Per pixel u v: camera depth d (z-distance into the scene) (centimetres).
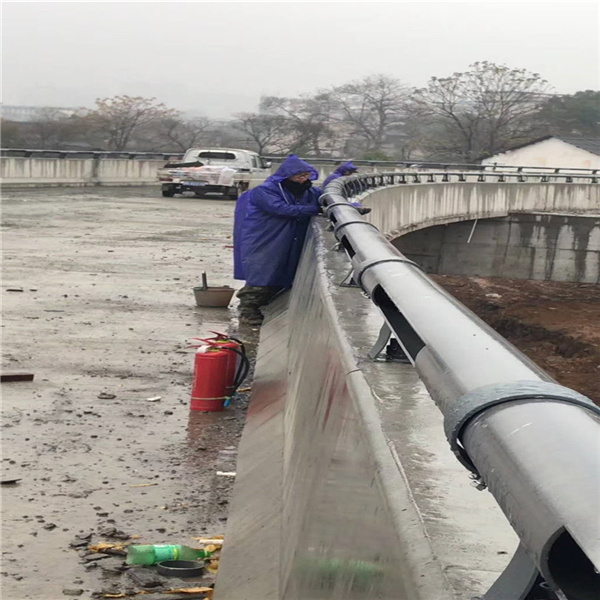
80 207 2902
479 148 8600
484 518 213
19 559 494
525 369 192
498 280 5038
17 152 3869
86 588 465
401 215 2877
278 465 572
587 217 4956
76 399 802
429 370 236
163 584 474
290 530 423
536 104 8825
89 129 6688
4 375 848
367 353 388
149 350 993
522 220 5016
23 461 645
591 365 3534
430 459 251
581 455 141
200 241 2034
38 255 1689
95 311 1191
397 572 208
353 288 575
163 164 4584
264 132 8100
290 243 1143
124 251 1798
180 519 556
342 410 350
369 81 8638
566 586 137
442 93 8488
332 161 5712
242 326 1136
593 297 4762
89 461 651
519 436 157
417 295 300
